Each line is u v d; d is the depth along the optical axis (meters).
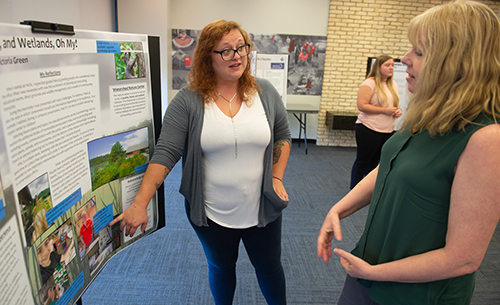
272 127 1.31
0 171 0.61
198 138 1.23
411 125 0.84
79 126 0.89
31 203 0.71
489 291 2.06
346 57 5.66
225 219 1.35
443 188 0.76
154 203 1.34
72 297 0.91
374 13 5.46
